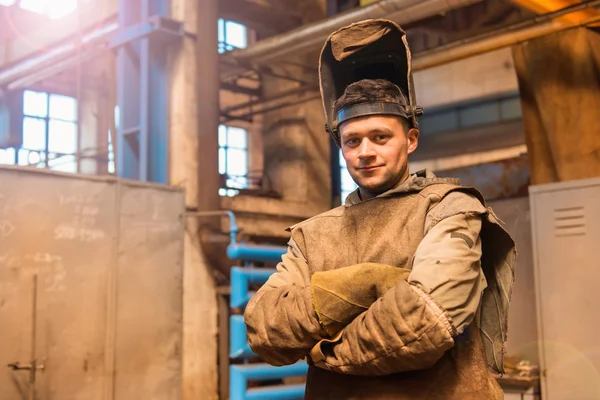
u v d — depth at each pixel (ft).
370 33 5.10
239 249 18.13
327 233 4.91
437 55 22.02
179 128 23.16
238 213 26.32
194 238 22.74
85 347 16.08
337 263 4.75
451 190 4.53
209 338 22.81
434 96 37.81
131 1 24.21
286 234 28.04
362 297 4.25
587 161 17.65
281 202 29.12
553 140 18.20
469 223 4.28
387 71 5.27
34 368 14.82
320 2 30.71
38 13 38.14
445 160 38.60
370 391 4.42
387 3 20.21
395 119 4.71
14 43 38.58
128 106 24.16
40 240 15.56
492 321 4.70
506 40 20.36
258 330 4.49
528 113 18.85
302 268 4.93
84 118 39.96
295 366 17.48
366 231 4.69
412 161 38.96
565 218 15.43
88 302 16.28
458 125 37.19
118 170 24.25
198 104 23.20
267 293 4.65
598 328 14.70
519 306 18.92
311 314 4.29
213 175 23.06
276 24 30.04
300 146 30.55
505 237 4.58
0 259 14.85
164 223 18.21
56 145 40.83
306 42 23.20
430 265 4.00
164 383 17.63
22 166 15.40
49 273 15.64
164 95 23.56
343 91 5.34
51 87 40.16
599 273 14.79
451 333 3.87
